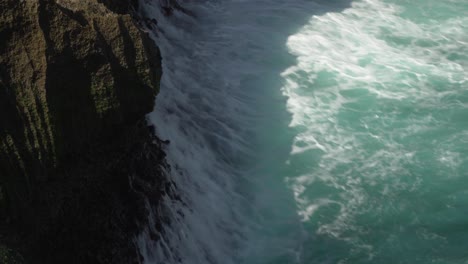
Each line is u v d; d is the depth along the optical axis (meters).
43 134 12.77
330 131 18.92
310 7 24.67
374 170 17.70
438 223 16.33
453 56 22.31
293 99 20.02
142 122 15.53
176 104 18.84
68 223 13.43
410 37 23.25
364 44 22.72
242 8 24.25
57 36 12.93
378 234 16.03
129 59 13.68
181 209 15.94
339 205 16.72
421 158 18.09
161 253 14.97
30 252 12.75
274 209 16.61
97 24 13.50
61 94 12.93
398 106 19.86
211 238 15.83
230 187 17.14
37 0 12.84
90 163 13.73
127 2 19.12
